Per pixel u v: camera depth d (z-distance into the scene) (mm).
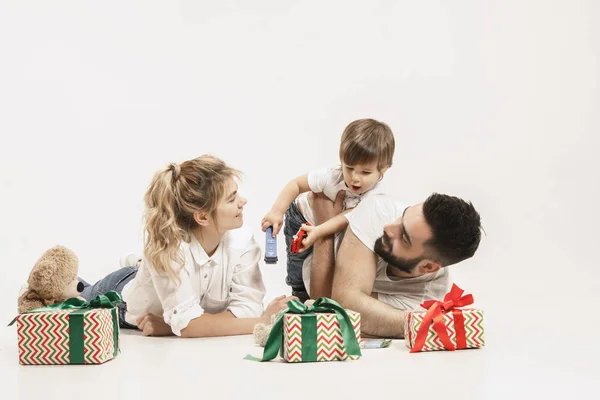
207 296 2547
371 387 1799
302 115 4695
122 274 2750
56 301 2461
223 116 4695
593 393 1753
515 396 1727
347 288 2381
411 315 2211
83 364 2064
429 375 1912
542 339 2369
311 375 1918
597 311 2934
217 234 2480
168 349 2270
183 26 4703
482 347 2240
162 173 2432
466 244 2299
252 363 2064
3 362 2111
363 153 2568
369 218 2424
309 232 2551
